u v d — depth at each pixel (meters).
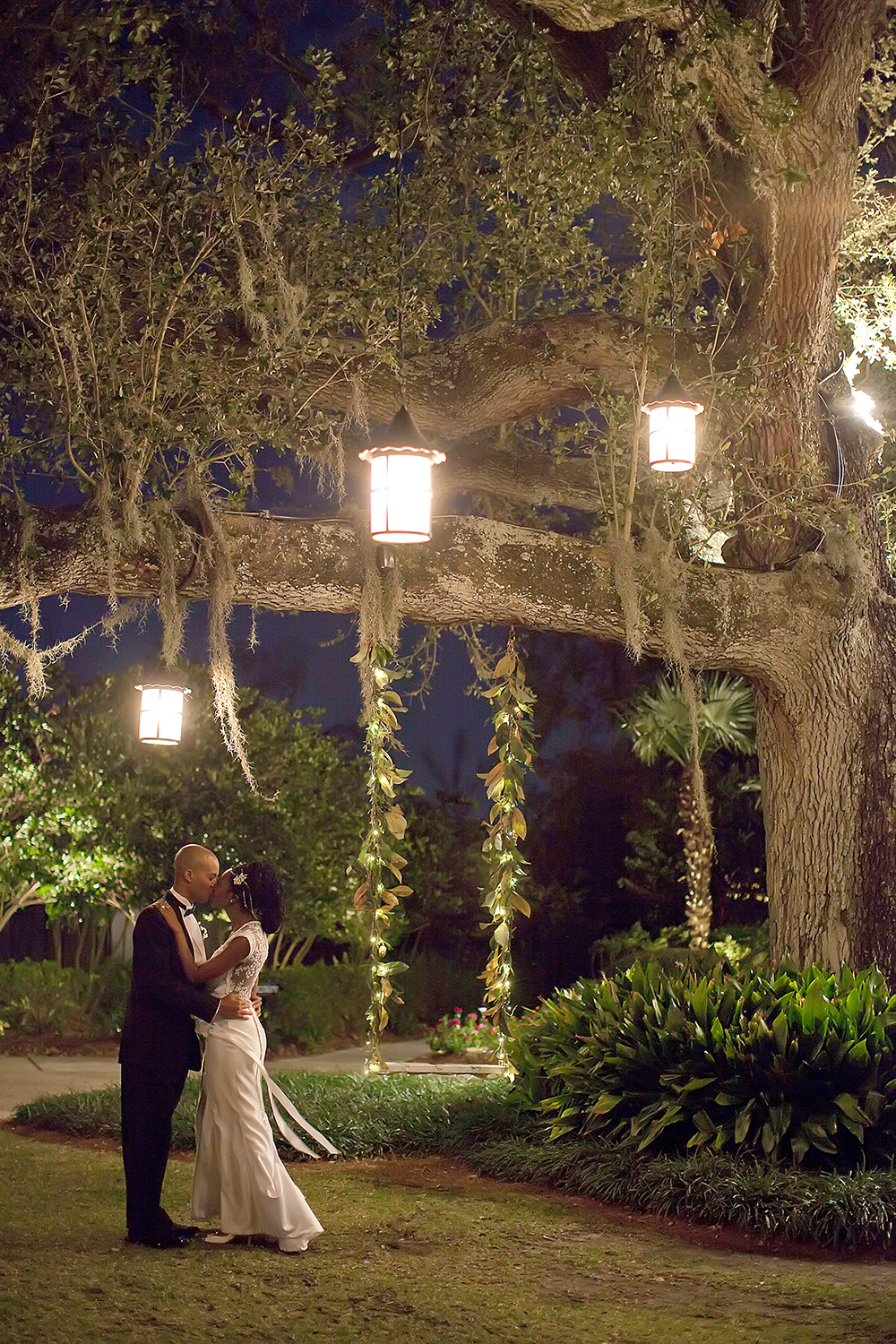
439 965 20.50
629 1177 7.42
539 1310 5.43
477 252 10.88
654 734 17.00
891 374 10.75
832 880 9.32
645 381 9.08
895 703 9.49
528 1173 7.93
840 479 9.77
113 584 7.93
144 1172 6.30
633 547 8.87
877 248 11.06
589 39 9.96
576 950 21.02
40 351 8.57
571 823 21.33
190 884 6.64
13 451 8.12
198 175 9.27
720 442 9.46
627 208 10.05
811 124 9.03
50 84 8.98
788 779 9.55
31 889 16.30
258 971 6.57
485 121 10.37
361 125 11.49
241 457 8.78
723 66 8.56
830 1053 7.57
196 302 8.95
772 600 9.15
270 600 8.36
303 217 10.02
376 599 8.34
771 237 9.49
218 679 8.05
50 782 15.91
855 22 9.00
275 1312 5.33
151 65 9.52
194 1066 6.51
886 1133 7.39
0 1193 7.45
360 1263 6.10
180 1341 4.92
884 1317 5.29
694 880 16.33
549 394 10.05
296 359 9.16
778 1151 7.43
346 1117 9.12
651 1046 8.15
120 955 18.81
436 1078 10.88
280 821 17.45
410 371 10.02
